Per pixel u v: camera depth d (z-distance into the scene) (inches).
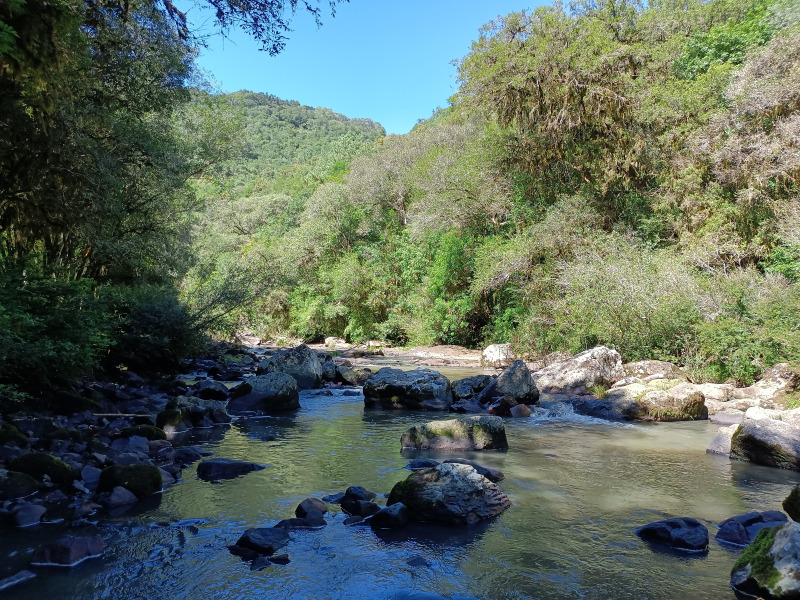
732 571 153.2
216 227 2215.8
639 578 153.4
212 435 330.0
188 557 162.4
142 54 547.8
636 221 765.9
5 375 328.2
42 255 549.3
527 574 155.3
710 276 594.2
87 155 462.6
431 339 1087.6
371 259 1359.5
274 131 5526.6
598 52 771.4
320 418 392.8
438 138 1441.9
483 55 818.8
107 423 321.4
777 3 770.8
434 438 303.0
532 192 906.7
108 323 474.9
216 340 941.8
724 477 253.1
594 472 260.1
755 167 617.6
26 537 173.9
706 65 817.5
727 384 480.7
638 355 587.8
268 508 204.4
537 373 556.7
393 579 151.3
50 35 322.0
